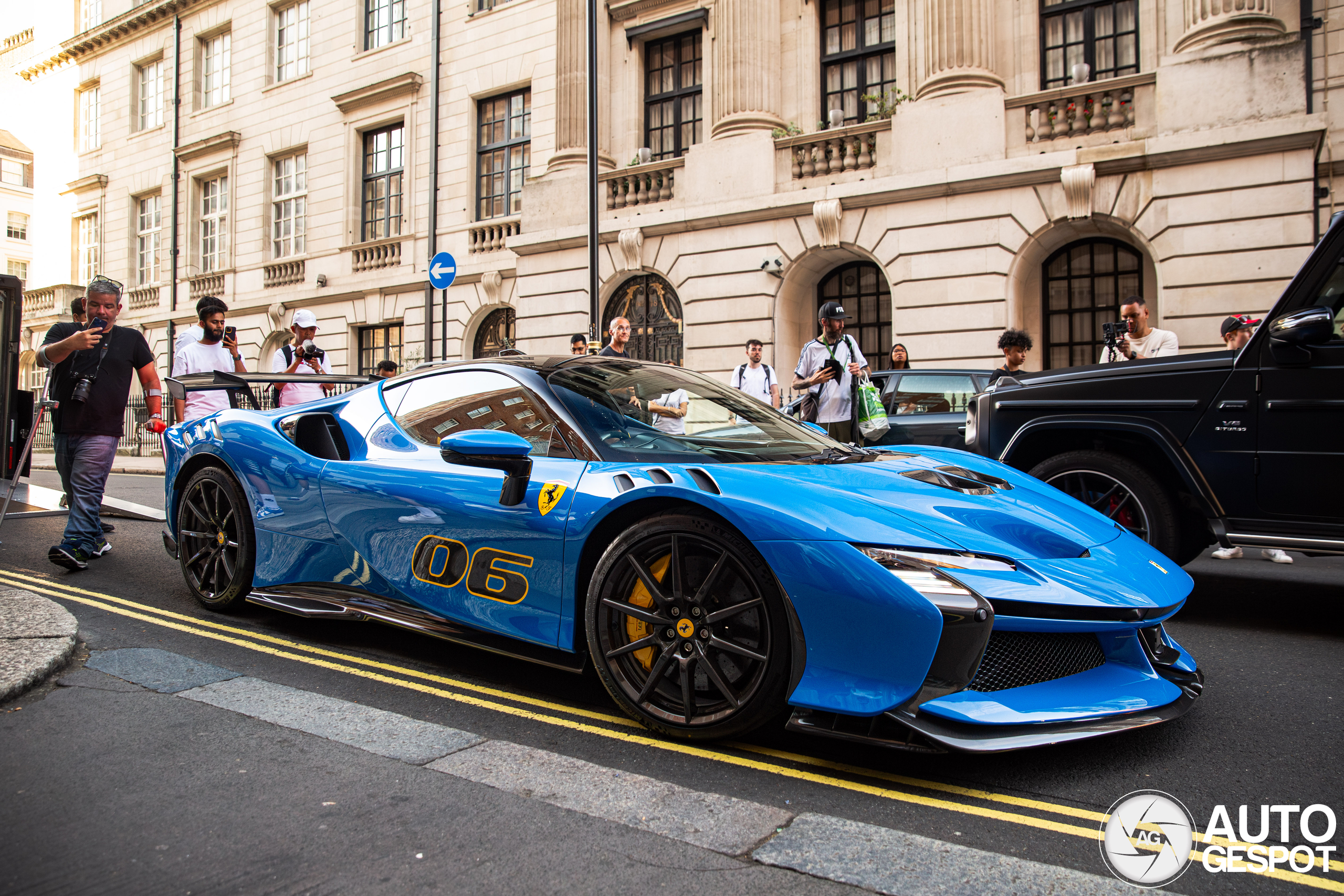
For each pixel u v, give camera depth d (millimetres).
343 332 19188
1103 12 10922
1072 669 2314
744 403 3404
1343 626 3875
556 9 14484
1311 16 9680
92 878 1610
